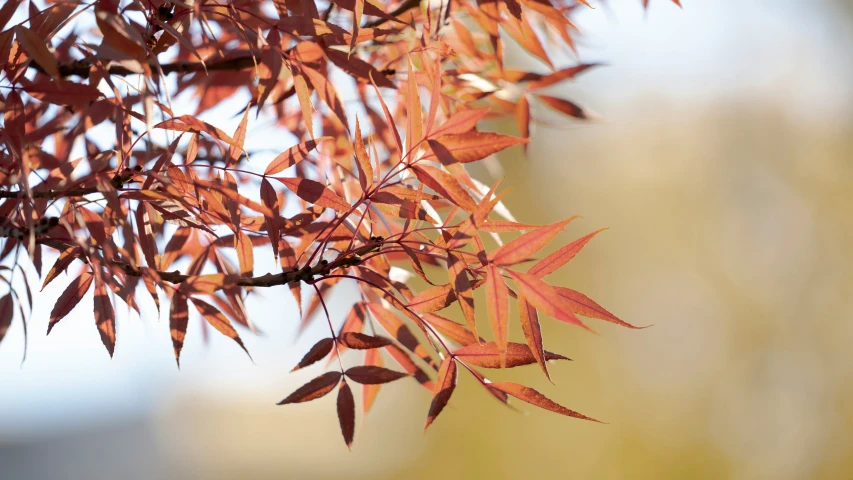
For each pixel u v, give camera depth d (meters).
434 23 1.66
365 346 1.57
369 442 5.52
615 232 6.31
